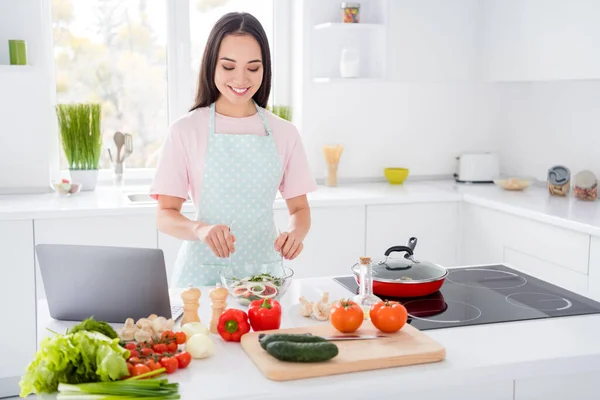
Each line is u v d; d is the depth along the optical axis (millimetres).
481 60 3869
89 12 3730
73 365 1303
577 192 3412
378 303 1606
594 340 1602
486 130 4266
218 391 1310
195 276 2248
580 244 2850
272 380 1361
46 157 3578
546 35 3326
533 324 1721
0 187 3533
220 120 2287
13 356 3102
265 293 1774
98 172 3682
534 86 3959
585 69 3076
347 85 3984
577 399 1648
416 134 4152
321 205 3414
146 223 3182
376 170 4109
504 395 1598
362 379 1364
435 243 3637
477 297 1951
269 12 4023
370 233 3514
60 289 1700
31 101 3527
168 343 1470
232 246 1896
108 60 3801
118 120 3869
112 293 1665
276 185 2348
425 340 1531
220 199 2273
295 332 1600
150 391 1257
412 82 4094
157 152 3955
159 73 3893
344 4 3764
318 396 1331
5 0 3463
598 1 2977
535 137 3969
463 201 3639
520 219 3209
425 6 3770
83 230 3104
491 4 3746
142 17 3816
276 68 4051
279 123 2359
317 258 3457
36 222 3043
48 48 3688
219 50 2135
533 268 3146
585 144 3578
